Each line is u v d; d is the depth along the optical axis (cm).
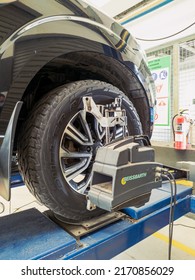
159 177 83
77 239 77
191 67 236
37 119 74
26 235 75
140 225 92
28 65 68
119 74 110
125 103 95
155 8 243
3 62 64
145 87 120
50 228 80
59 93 78
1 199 247
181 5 232
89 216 86
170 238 96
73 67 101
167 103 259
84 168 85
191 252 167
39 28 69
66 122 77
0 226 81
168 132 260
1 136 68
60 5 75
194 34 224
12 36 65
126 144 72
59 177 75
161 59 263
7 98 66
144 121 130
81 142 83
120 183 66
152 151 79
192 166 145
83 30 81
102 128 88
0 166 68
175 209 112
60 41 74
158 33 263
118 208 67
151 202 103
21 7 66
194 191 144
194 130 224
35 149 72
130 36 108
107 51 91
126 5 250
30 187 77
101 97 87
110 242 80
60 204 76
